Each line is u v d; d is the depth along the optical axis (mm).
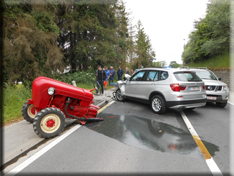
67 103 4160
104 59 16172
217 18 16906
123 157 2896
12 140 3439
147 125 4680
